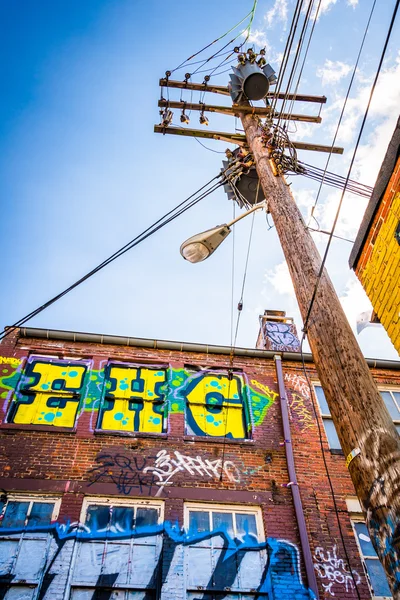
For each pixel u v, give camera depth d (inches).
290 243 209.8
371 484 132.4
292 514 351.9
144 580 305.4
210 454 377.1
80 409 388.2
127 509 337.1
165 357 440.5
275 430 403.5
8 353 416.2
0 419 371.6
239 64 338.3
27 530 316.5
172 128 364.8
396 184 258.1
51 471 346.3
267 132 293.3
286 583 314.8
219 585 310.2
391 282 267.4
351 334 167.3
